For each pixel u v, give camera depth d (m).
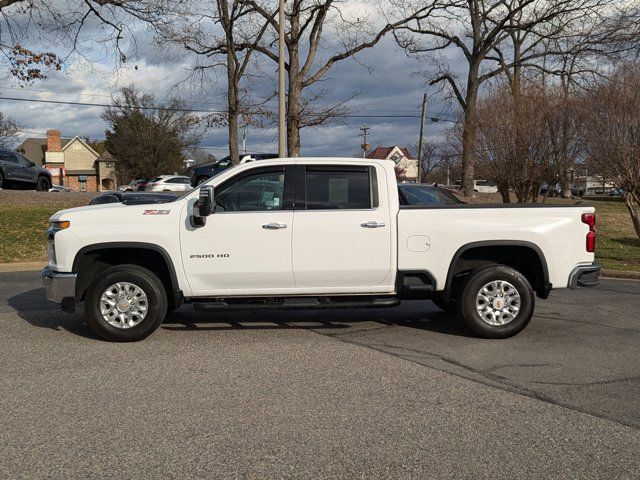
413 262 6.40
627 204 13.21
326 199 6.40
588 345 6.25
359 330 6.96
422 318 7.64
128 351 6.00
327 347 6.16
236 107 24.14
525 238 6.40
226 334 6.73
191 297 6.42
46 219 18.77
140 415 4.28
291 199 6.38
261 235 6.26
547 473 3.43
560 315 7.82
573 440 3.87
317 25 21.91
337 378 5.12
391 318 7.65
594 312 8.02
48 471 3.43
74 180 70.19
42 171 27.31
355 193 6.43
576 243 6.48
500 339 6.50
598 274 6.58
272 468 3.47
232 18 22.81
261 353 5.93
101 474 3.39
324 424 4.12
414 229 6.38
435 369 5.39
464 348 6.12
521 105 14.82
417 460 3.58
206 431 3.99
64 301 6.23
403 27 25.05
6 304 8.62
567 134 14.34
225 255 6.27
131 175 64.75
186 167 70.44
